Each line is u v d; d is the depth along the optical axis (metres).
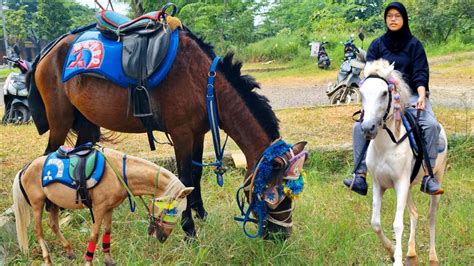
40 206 4.38
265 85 17.67
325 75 19.55
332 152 7.23
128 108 5.00
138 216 5.40
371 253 4.67
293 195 4.40
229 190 6.29
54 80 5.45
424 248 4.93
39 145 8.50
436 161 4.48
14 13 48.66
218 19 24.16
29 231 4.94
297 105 12.75
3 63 48.94
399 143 4.12
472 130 8.14
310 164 7.11
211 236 4.93
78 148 4.30
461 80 15.14
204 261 4.56
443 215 5.52
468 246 4.86
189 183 4.98
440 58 20.77
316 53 21.52
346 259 4.55
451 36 24.09
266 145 4.57
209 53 4.89
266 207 4.53
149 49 4.86
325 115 10.03
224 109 4.71
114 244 4.89
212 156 7.10
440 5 23.98
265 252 4.56
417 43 4.44
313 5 37.84
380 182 4.32
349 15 34.38
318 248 4.71
